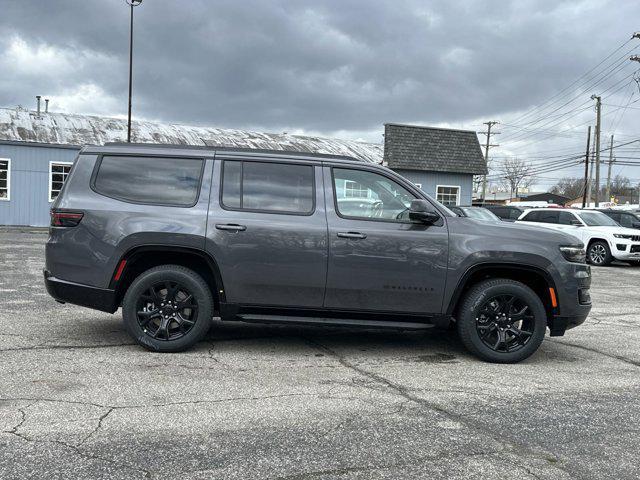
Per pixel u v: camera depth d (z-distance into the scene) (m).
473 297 5.47
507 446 3.52
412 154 28.39
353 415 3.95
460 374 5.09
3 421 3.61
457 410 4.13
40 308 7.25
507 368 5.36
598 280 13.50
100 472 2.99
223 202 5.42
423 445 3.48
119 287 5.41
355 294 5.39
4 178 24.25
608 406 4.34
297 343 6.00
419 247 5.40
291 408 4.04
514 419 3.99
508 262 5.45
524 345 5.51
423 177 28.83
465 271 5.43
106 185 5.44
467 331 5.50
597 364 5.63
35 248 15.35
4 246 15.58
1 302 7.57
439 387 4.67
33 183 24.67
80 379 4.48
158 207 5.37
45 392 4.15
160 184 5.46
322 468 3.13
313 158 5.60
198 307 5.35
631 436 3.75
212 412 3.90
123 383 4.43
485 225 5.60
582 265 5.64
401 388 4.60
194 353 5.42
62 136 25.45
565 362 5.68
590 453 3.46
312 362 5.29
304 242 5.33
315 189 5.50
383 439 3.55
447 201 29.45
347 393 4.42
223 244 5.30
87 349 5.38
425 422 3.86
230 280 5.34
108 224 5.29
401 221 5.49
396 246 5.38
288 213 5.41
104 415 3.77
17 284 9.14
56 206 5.41
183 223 5.30
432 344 6.23
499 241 5.46
